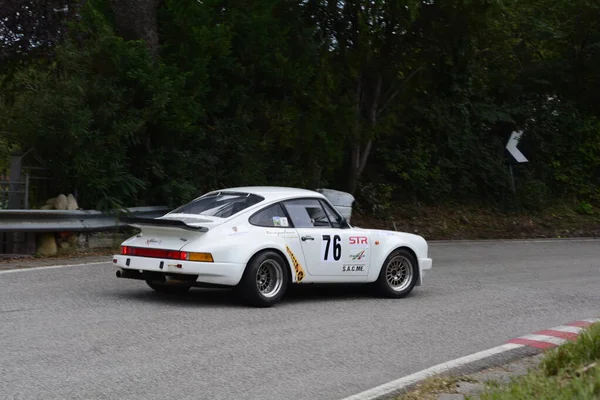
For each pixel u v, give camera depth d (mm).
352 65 22781
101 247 16891
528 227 27078
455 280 14969
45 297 11219
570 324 10859
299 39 21875
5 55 17469
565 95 31812
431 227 25281
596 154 31984
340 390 7340
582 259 19391
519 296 13211
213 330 9555
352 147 24125
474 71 28578
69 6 17688
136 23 19141
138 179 17875
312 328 9969
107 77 17797
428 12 22516
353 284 12430
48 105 16250
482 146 28875
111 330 9289
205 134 19953
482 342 9609
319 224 11836
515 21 30062
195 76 19156
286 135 20922
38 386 7047
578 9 30391
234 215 11086
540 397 6230
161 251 10719
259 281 11078
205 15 19984
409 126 27688
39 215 15297
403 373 8031
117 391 7000
